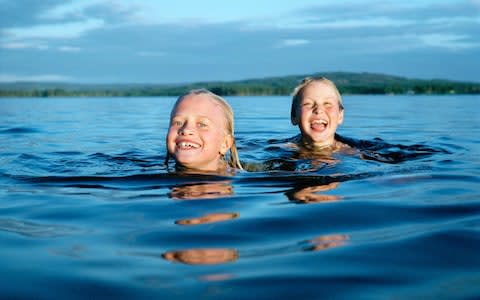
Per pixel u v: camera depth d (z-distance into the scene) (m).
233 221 1.04
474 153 1.92
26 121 3.88
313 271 0.77
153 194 1.25
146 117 4.38
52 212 1.12
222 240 0.93
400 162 1.72
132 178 1.43
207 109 1.51
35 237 0.96
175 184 1.36
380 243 0.91
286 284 0.72
